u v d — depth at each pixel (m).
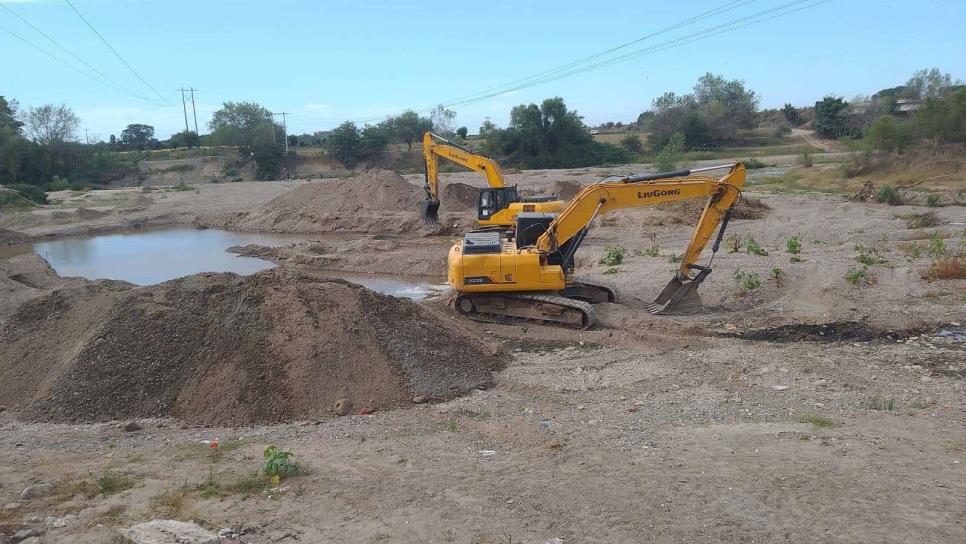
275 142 90.44
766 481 7.09
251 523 6.41
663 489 6.97
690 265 16.05
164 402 10.58
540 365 12.77
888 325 14.12
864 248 22.14
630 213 33.06
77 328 12.21
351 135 90.38
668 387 11.20
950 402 9.87
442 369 11.62
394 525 6.34
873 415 9.38
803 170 54.31
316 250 29.55
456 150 29.27
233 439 9.36
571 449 8.33
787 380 11.23
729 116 99.44
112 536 6.14
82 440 9.41
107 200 56.31
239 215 42.38
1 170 72.56
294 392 10.54
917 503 6.46
